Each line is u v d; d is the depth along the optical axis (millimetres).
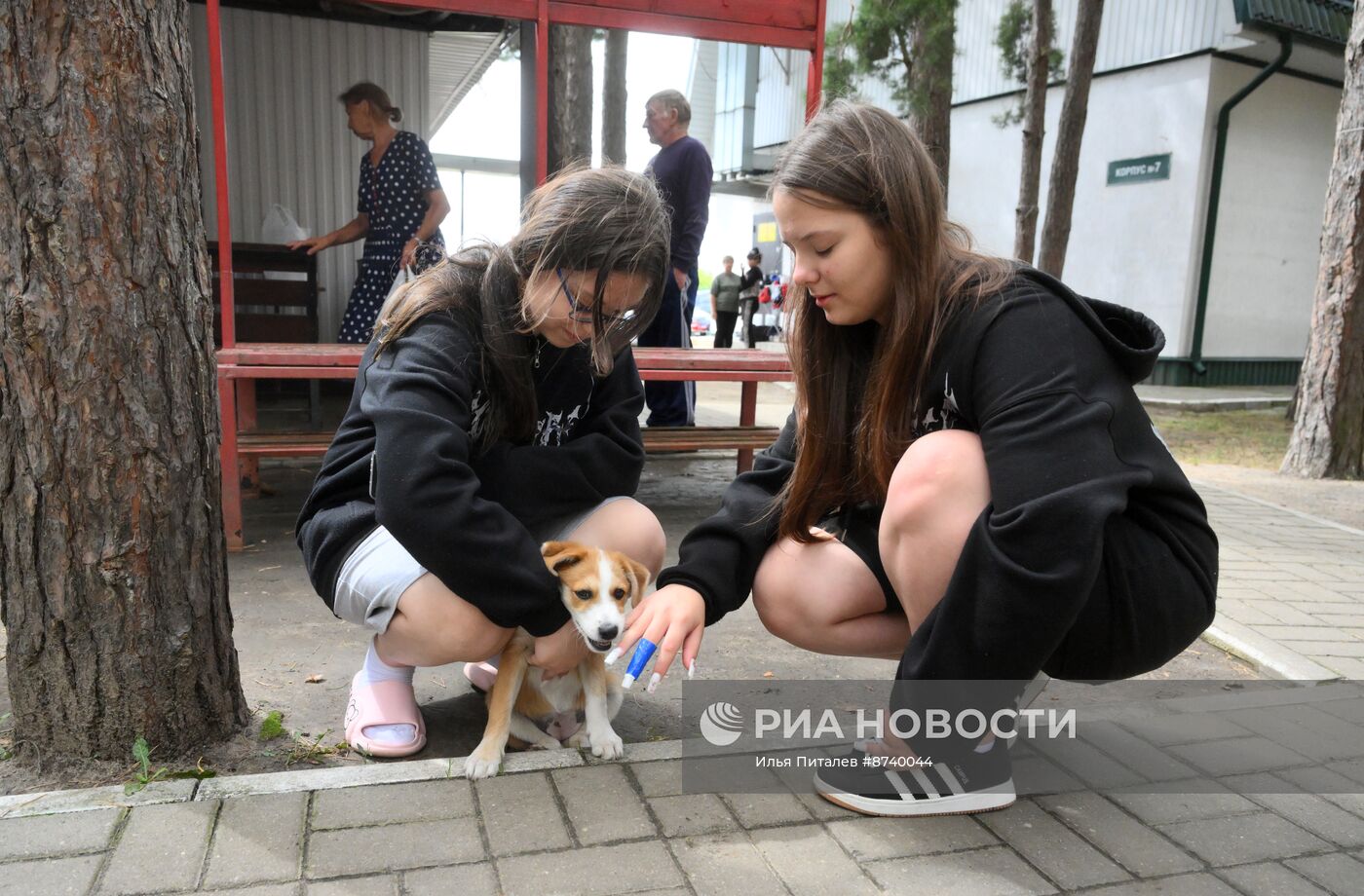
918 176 1802
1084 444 1655
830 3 16234
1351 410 6891
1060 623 1642
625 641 1887
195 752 2203
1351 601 3812
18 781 2062
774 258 24125
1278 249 13633
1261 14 11328
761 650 3154
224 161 4031
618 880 1775
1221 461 7793
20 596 2047
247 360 3891
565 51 8164
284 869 1777
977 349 1819
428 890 1728
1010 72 11328
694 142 6016
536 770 2186
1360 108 6691
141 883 1720
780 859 1859
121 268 1964
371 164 5941
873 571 2162
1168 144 12844
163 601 2115
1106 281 13789
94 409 1974
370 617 2115
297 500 5031
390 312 2109
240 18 8164
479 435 2148
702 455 6930
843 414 2127
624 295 1890
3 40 1842
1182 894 1793
